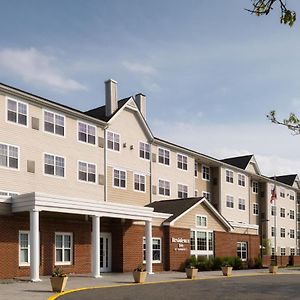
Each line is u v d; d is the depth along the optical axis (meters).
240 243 44.00
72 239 28.92
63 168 34.16
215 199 55.72
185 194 48.88
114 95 40.69
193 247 38.00
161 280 26.33
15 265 25.17
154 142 44.53
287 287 23.09
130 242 32.38
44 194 24.31
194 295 18.95
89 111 41.66
